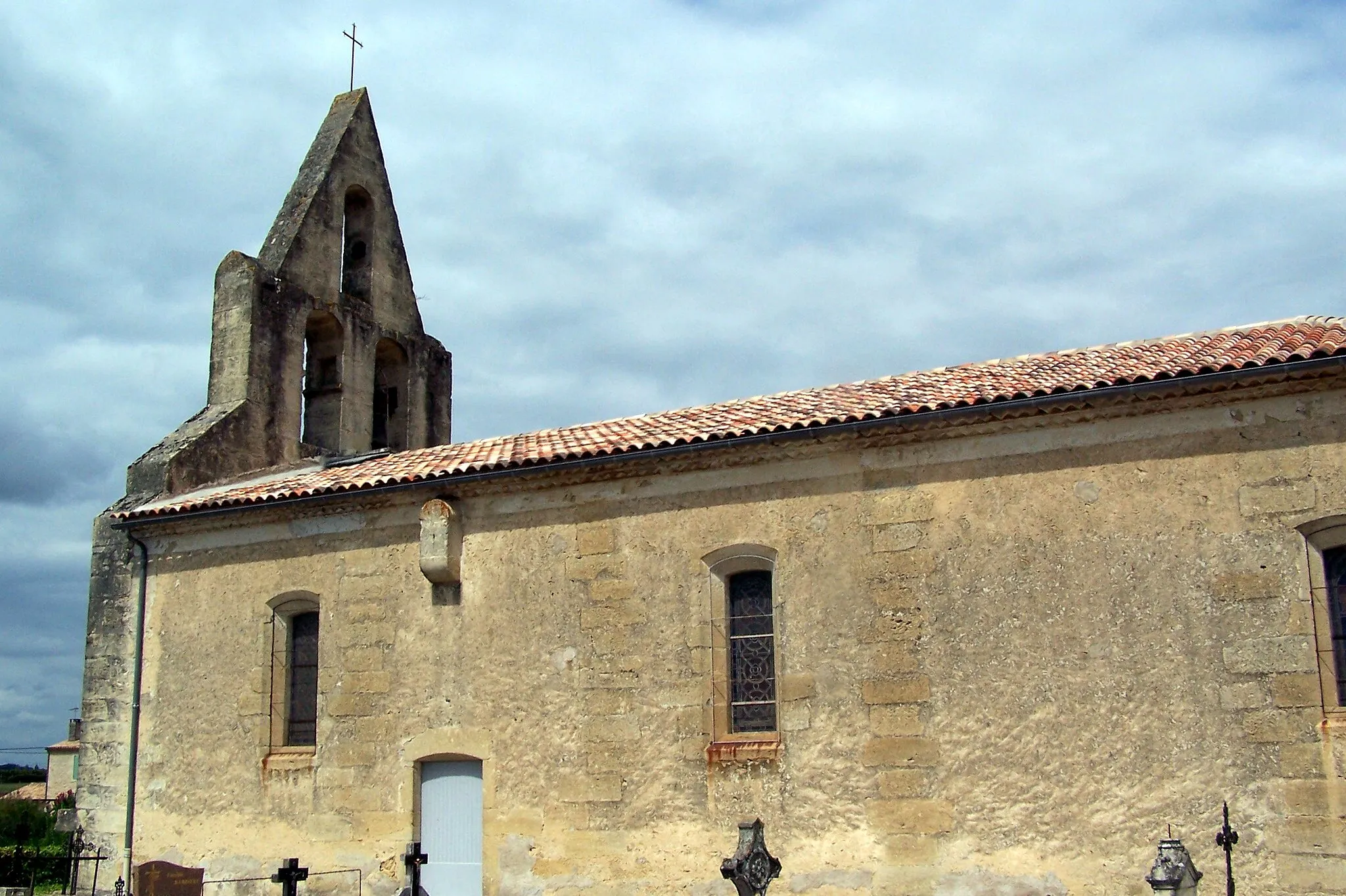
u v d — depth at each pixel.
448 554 18.36
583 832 16.98
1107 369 15.82
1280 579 14.12
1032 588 15.22
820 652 16.12
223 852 19.41
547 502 18.23
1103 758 14.49
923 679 15.52
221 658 20.20
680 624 17.00
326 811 18.77
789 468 16.80
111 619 21.34
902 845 15.20
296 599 19.91
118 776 20.56
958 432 15.86
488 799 17.66
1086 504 15.16
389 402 26.27
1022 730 14.92
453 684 18.27
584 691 17.39
